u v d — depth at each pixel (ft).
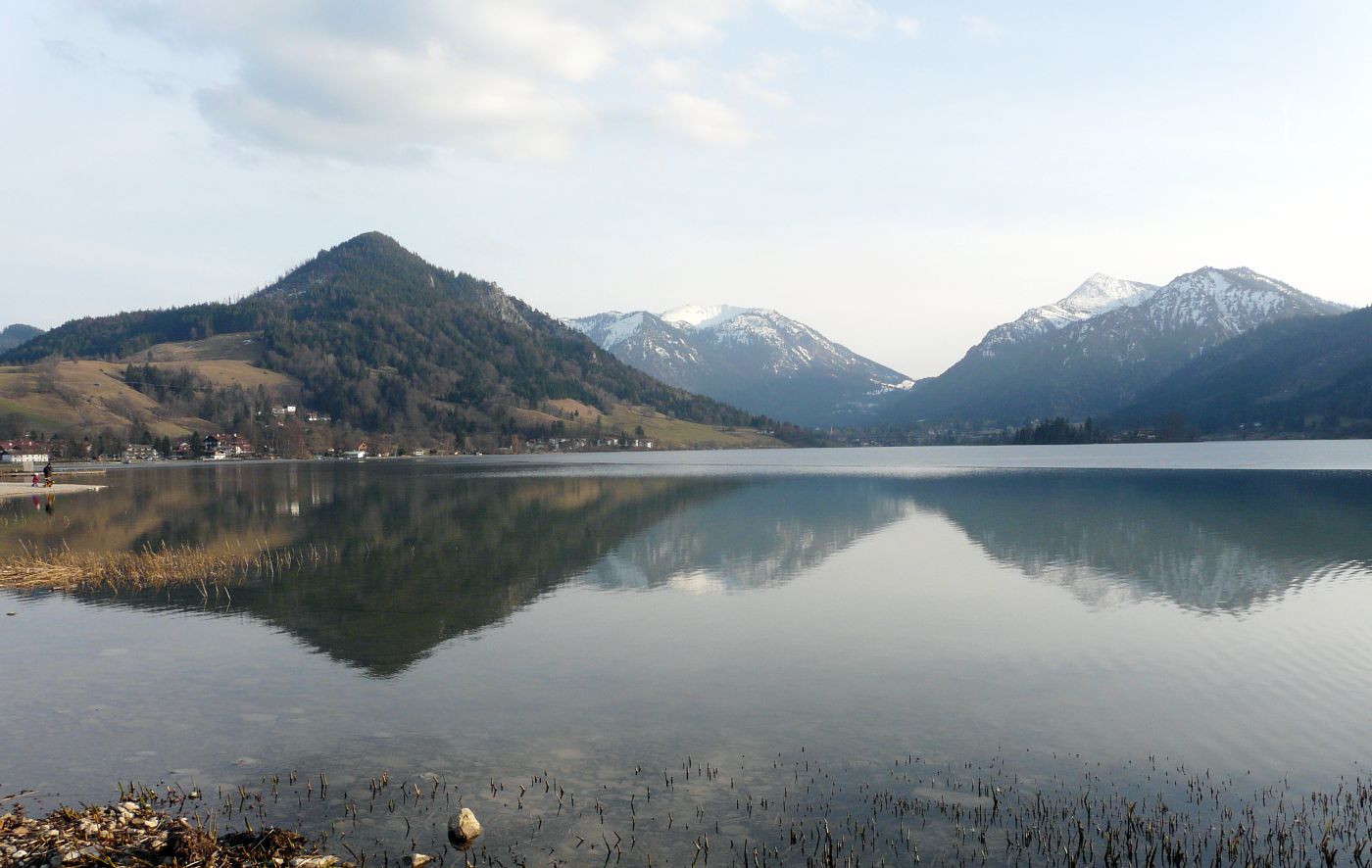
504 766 61.57
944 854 49.29
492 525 217.15
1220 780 58.95
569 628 103.50
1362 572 138.31
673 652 92.07
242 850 47.96
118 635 100.27
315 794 56.80
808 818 53.72
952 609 113.39
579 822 53.01
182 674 84.07
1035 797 56.59
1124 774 60.18
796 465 633.20
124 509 268.21
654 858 48.60
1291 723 69.41
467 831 50.37
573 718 71.51
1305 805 54.90
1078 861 48.34
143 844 48.16
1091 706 74.23
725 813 54.34
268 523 224.53
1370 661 86.22
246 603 117.91
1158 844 50.11
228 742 66.08
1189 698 76.13
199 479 459.32
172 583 133.69
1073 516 226.79
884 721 70.85
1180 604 114.93
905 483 380.78
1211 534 187.93
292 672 84.79
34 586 131.03
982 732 68.44
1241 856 48.62
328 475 506.89
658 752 64.23
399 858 48.26
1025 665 86.99
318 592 126.21
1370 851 48.85
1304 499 268.82
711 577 138.82
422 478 468.34
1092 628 102.47
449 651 92.63
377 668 86.12
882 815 54.24
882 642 96.68
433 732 68.23
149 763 61.98
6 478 460.14
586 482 414.00
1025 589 127.34
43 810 54.19
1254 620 105.19
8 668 86.33
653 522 222.69
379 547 176.45
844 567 147.84
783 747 65.21
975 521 218.18
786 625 104.78
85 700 75.92
